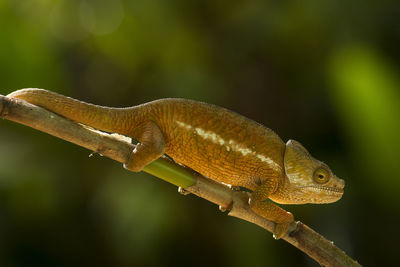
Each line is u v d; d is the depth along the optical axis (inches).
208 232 359.3
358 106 385.4
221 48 453.1
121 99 443.2
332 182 166.2
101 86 447.2
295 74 444.8
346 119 386.3
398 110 370.6
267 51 450.0
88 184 361.1
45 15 428.5
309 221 353.4
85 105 149.3
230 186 178.1
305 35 443.5
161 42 454.0
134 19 460.1
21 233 345.1
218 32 458.9
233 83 443.2
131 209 340.5
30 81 351.6
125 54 453.7
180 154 161.5
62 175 357.1
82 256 351.6
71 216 356.5
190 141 158.2
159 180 356.2
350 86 400.2
